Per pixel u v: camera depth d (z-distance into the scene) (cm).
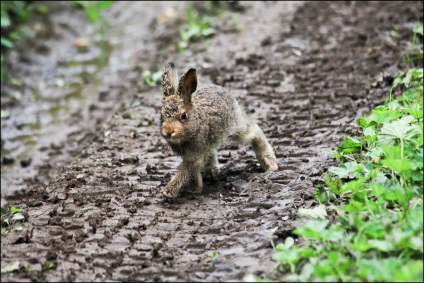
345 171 950
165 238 905
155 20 2138
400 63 1492
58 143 1545
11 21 2045
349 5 1947
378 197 839
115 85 1781
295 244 831
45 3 2208
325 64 1580
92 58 1970
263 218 928
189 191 1054
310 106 1356
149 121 1363
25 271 824
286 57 1648
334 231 778
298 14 1922
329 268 716
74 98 1756
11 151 1534
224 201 1009
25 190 1357
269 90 1466
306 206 933
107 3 1952
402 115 1068
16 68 1880
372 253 750
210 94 1041
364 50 1619
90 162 1181
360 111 1280
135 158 1172
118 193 1044
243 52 1708
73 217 969
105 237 906
